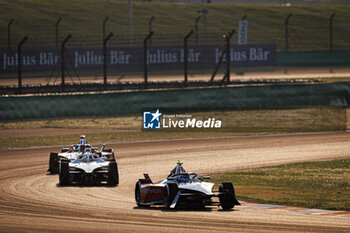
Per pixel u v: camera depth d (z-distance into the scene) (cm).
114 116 13925
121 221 3988
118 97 13975
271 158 8925
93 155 6469
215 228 3703
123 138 11162
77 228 3712
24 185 6122
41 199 5094
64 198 5184
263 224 3844
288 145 10394
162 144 10450
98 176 6519
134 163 8262
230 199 4525
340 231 3581
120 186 6284
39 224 3850
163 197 4703
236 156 9100
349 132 12200
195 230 3638
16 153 9188
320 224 3838
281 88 15550
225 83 16225
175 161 8500
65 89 15300
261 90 15388
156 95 14212
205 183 4772
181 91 14362
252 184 6419
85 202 4959
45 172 7256
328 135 11744
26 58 18025
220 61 16400
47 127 12456
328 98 16125
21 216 4172
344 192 5641
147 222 3941
